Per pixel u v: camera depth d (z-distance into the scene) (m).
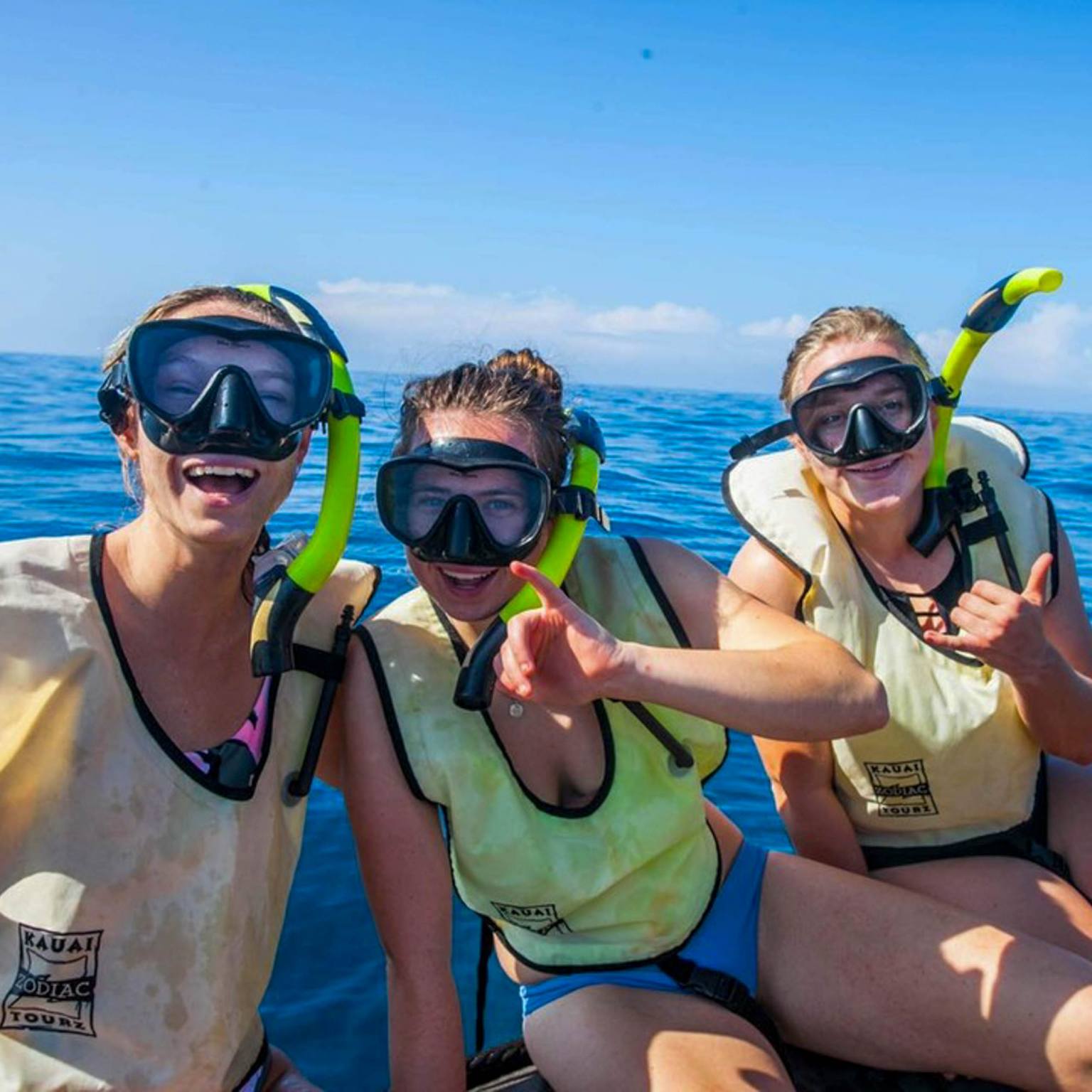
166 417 1.85
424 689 2.30
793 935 2.51
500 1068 2.68
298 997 3.16
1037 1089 2.31
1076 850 2.85
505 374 2.31
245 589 2.16
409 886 2.28
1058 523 2.96
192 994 2.01
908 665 2.75
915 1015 2.38
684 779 2.41
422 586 2.30
